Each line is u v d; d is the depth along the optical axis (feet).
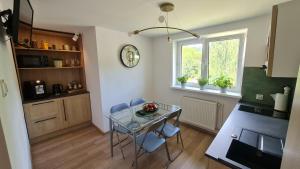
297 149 1.28
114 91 9.52
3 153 2.20
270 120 5.04
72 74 10.58
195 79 10.05
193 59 9.94
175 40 10.22
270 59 2.91
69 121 9.43
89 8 5.51
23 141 4.91
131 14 6.19
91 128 10.13
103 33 8.45
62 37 9.87
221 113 8.55
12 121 3.22
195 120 9.54
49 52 9.44
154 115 7.02
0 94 2.36
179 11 5.87
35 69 9.00
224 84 8.13
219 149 3.47
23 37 3.77
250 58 6.86
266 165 3.06
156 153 7.36
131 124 6.22
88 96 10.07
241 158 3.22
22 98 7.86
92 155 7.31
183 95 10.24
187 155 7.20
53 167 6.53
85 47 9.39
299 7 2.54
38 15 6.14
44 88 8.71
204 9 5.68
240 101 7.15
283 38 2.74
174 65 10.75
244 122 4.91
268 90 6.49
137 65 10.74
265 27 6.33
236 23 7.16
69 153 7.48
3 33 3.54
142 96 11.48
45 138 8.75
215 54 8.83
